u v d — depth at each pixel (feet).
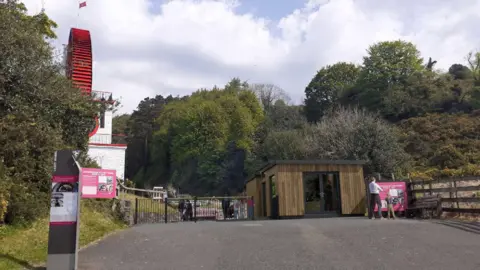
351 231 40.29
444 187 61.87
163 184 227.81
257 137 207.00
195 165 209.05
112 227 46.47
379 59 212.43
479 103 185.47
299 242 34.99
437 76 219.41
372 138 113.70
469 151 134.92
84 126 59.57
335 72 247.50
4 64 42.80
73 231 26.13
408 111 193.88
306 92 248.11
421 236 36.76
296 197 69.21
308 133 161.99
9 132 38.04
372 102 206.69
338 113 145.38
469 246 32.07
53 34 68.28
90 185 49.16
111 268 26.91
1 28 43.83
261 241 35.86
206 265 27.50
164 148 233.35
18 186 35.70
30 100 46.62
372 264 26.99
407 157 119.55
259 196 86.89
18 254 29.58
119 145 110.52
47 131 43.42
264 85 266.77
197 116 210.79
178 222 60.70
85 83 96.32
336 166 71.41
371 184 59.00
